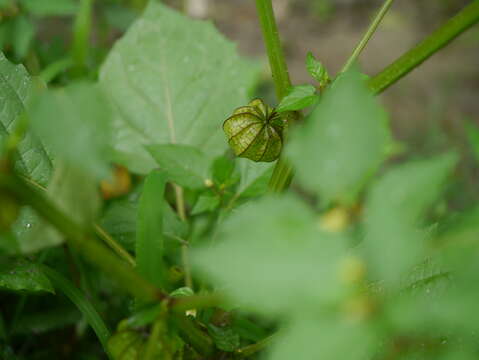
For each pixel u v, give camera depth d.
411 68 0.21
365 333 0.11
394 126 0.68
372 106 0.11
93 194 0.14
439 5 0.92
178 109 0.35
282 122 0.24
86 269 0.32
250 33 0.85
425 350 0.17
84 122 0.11
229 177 0.28
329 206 0.22
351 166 0.11
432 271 0.20
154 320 0.18
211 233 0.30
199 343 0.21
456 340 0.17
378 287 0.20
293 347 0.11
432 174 0.11
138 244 0.21
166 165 0.28
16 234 0.24
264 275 0.10
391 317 0.11
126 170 0.34
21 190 0.14
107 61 0.35
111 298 0.33
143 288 0.18
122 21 0.48
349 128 0.11
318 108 0.12
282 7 0.91
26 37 0.38
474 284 0.11
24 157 0.26
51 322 0.31
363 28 0.89
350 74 0.11
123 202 0.29
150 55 0.35
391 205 0.11
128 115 0.34
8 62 0.26
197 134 0.34
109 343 0.19
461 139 0.64
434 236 0.22
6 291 0.30
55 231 0.15
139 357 0.19
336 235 0.11
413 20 0.90
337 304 0.11
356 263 0.11
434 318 0.11
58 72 0.40
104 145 0.11
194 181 0.28
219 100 0.35
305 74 0.78
